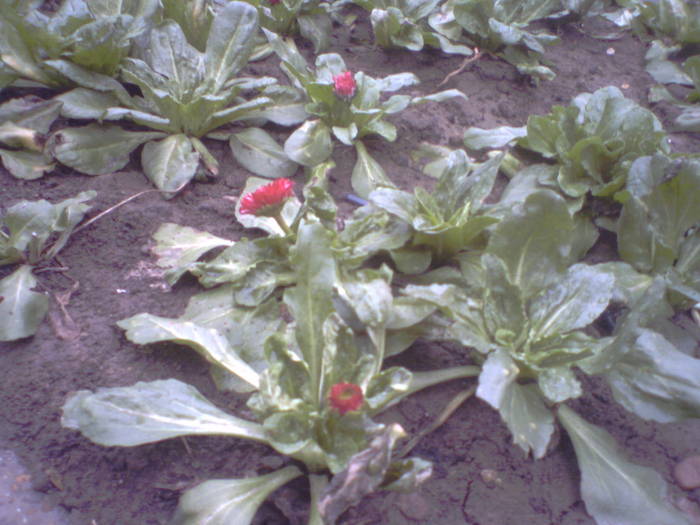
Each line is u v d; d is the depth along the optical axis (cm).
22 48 71
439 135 81
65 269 60
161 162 68
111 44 70
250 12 76
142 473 47
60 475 46
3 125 67
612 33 108
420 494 47
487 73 92
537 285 53
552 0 99
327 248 46
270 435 42
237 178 71
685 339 57
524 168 74
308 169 72
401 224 59
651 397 47
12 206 63
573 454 50
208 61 74
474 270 59
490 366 45
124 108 70
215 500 43
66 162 67
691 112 87
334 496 38
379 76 89
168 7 80
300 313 46
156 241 63
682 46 101
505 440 50
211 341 51
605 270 61
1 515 43
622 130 70
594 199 70
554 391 46
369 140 78
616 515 45
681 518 44
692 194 60
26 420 49
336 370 46
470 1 91
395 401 50
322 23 91
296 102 78
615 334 53
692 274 60
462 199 60
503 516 46
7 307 54
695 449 51
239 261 57
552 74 89
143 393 46
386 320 50
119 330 55
